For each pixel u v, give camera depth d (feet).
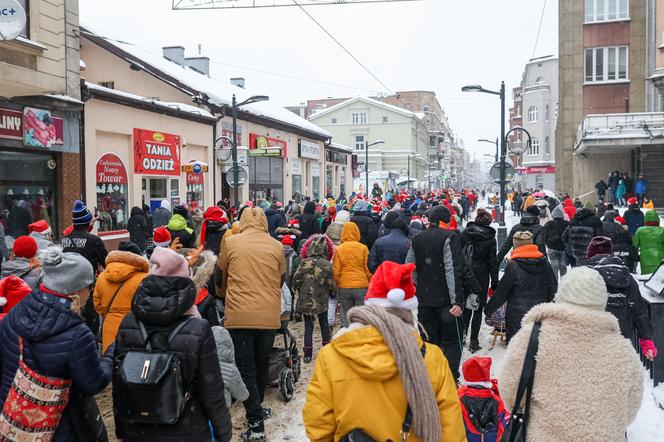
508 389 10.27
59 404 9.87
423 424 7.64
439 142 363.97
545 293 19.42
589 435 9.32
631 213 48.11
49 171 46.52
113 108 54.29
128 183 57.41
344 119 275.80
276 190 99.86
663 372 19.61
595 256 17.43
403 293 8.30
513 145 250.78
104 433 10.84
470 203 138.00
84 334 9.98
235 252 17.15
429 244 20.66
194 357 9.99
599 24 117.39
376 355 7.75
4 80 37.50
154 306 10.03
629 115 95.61
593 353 9.68
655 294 20.39
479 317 26.02
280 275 17.49
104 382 10.21
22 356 9.78
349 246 25.11
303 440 17.15
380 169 266.77
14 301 12.82
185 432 9.98
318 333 29.86
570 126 119.75
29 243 19.27
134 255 15.79
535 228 29.17
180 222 28.63
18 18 32.17
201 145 72.43
